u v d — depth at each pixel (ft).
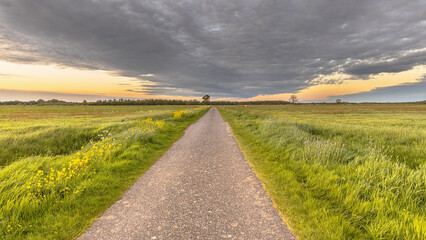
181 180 15.23
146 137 29.43
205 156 22.49
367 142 27.63
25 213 9.96
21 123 65.00
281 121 43.93
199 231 8.77
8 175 13.50
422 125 54.65
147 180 15.29
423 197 11.04
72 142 31.81
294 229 8.89
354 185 12.11
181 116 75.72
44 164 18.06
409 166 18.29
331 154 18.29
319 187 12.78
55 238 8.48
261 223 9.37
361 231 8.70
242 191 13.03
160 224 9.37
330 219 9.27
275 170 16.83
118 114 133.18
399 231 8.09
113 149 22.18
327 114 134.21
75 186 13.20
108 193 12.95
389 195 11.02
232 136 36.24
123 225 9.34
